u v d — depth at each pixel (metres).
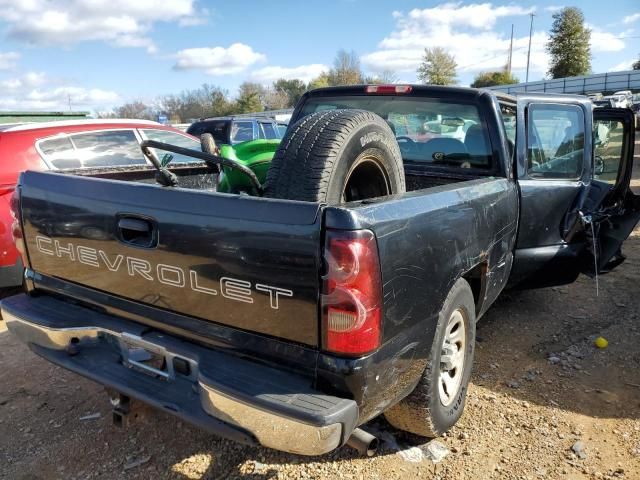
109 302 2.56
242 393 1.97
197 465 2.77
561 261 4.12
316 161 2.47
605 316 4.65
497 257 3.30
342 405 1.93
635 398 3.36
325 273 1.89
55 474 2.72
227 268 2.09
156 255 2.28
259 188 2.62
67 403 3.39
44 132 5.20
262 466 2.74
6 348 4.23
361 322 1.92
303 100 4.44
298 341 2.01
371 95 4.07
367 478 2.64
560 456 2.81
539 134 3.96
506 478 2.65
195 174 4.64
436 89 3.77
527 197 3.75
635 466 2.73
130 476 2.69
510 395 3.39
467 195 2.79
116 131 5.80
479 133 3.62
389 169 2.96
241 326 2.13
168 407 2.23
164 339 2.36
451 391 2.93
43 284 2.87
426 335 2.38
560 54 67.19
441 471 2.69
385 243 2.01
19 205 2.85
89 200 2.50
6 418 3.22
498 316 4.66
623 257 5.20
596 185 4.89
